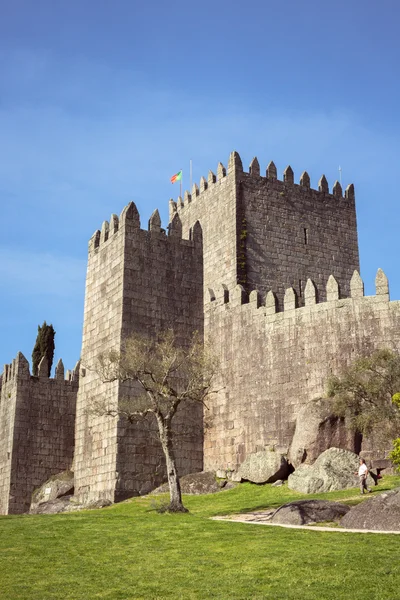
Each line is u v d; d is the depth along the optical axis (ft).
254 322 165.99
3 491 195.42
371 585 66.74
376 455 138.72
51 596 68.39
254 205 211.41
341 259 219.82
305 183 221.05
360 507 93.81
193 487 155.74
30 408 200.13
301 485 134.51
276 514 101.86
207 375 151.12
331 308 153.79
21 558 83.20
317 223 219.41
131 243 173.37
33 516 128.06
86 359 178.09
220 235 212.64
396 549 76.59
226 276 206.59
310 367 153.17
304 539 84.12
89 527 103.45
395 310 147.02
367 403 140.87
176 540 90.17
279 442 153.69
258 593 66.64
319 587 67.10
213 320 176.65
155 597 67.56
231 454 163.12
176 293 176.35
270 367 159.84
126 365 140.05
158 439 162.30
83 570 77.66
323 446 141.28
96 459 164.45
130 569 77.61
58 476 191.62
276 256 210.18
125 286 169.78
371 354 146.61
